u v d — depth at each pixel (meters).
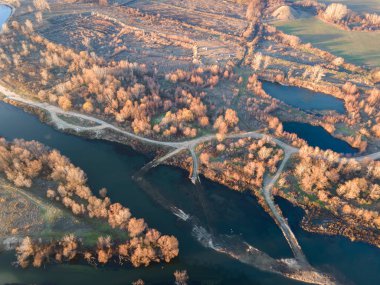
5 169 146.25
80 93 190.38
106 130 175.25
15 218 131.62
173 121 173.25
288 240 132.00
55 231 128.00
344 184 148.12
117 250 123.12
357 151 169.12
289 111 192.88
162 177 154.38
